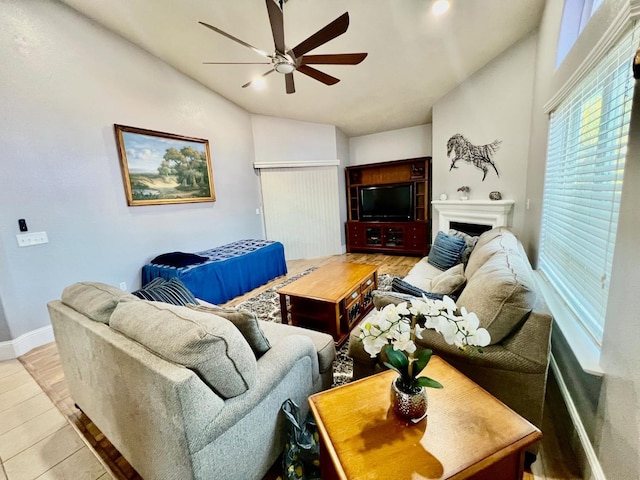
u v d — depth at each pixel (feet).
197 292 10.44
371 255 18.94
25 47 8.18
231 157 15.60
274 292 12.39
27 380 6.86
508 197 11.53
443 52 10.73
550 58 7.89
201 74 12.89
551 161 8.07
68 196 9.20
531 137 10.14
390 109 15.84
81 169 9.51
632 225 3.04
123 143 10.61
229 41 10.41
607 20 4.52
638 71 2.68
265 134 17.29
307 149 18.07
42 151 8.59
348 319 8.18
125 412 3.73
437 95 14.11
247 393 3.57
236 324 4.07
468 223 13.57
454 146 13.66
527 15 9.03
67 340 4.74
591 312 4.94
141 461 3.76
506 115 11.21
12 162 8.00
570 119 6.43
